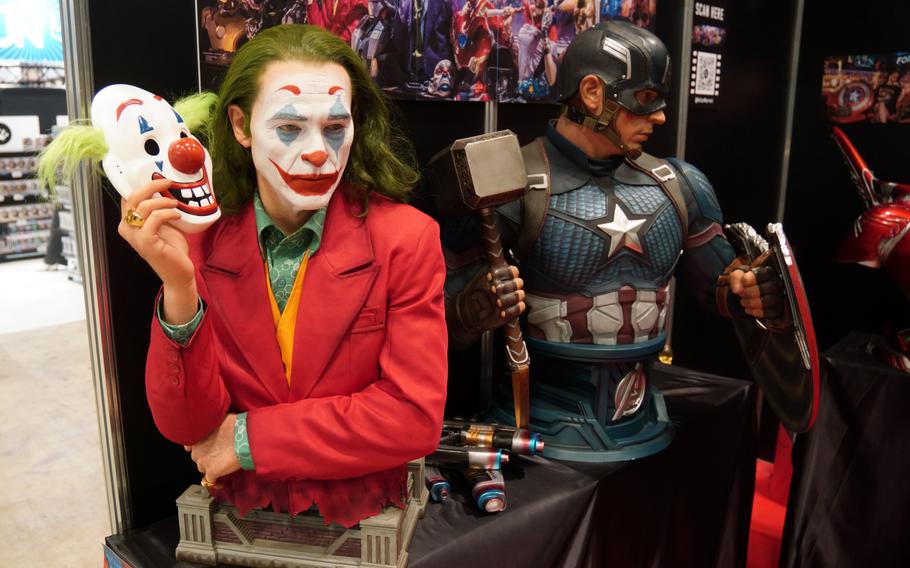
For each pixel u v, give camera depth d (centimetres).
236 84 86
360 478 93
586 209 130
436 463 123
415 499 112
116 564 106
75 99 101
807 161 249
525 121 171
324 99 83
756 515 222
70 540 213
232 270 91
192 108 93
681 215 138
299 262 93
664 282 139
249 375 92
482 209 123
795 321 124
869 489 177
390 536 93
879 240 172
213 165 93
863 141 233
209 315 84
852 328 243
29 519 224
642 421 143
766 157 250
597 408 137
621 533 138
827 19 237
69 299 475
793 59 247
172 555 102
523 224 131
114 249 106
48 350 380
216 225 93
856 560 180
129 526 114
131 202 75
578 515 125
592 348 133
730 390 173
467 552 108
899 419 172
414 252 93
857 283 241
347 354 91
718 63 221
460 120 154
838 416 181
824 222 246
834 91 238
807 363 125
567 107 134
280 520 96
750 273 131
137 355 112
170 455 118
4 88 537
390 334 92
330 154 85
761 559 213
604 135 129
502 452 126
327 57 85
